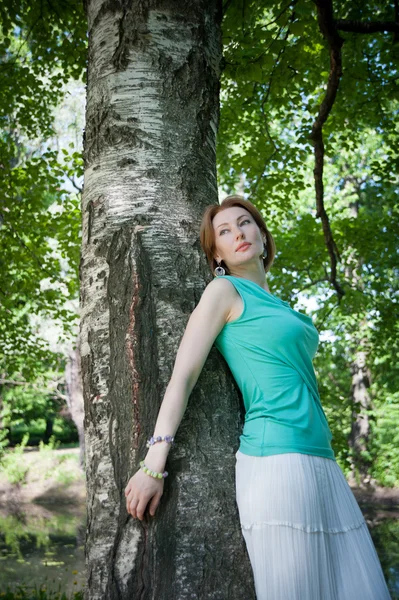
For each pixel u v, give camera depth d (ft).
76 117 42.86
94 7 8.16
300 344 6.17
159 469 5.64
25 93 24.94
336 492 5.88
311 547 5.47
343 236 30.63
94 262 6.92
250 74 15.08
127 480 6.03
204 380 6.36
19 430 101.09
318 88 27.61
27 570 30.19
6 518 50.72
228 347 6.24
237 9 16.40
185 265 6.82
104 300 6.70
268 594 5.49
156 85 7.52
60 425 93.45
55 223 27.02
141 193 7.02
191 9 8.02
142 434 6.10
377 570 5.78
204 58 7.96
